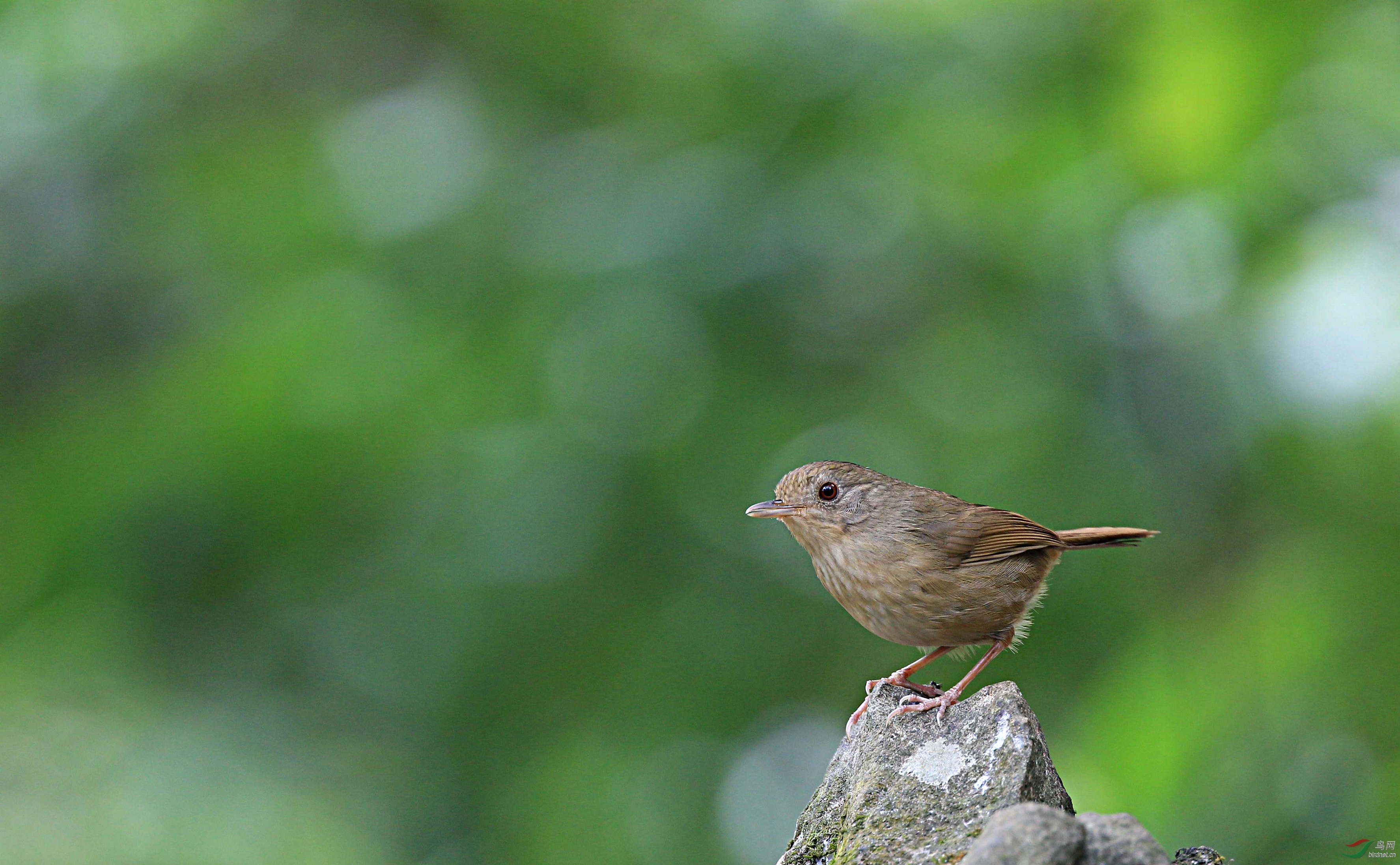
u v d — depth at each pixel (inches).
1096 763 399.9
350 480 461.1
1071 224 455.2
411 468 459.8
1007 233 473.4
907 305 477.1
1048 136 458.0
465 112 512.1
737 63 482.6
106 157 536.1
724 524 456.4
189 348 511.8
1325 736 382.3
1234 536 430.3
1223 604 420.5
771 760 466.0
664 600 453.1
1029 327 469.4
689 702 446.9
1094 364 457.7
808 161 462.0
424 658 447.2
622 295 445.7
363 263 488.4
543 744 458.3
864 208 463.5
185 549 456.4
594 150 496.1
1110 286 454.3
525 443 455.2
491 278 472.7
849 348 477.7
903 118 453.7
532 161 500.1
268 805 465.4
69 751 485.4
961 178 469.7
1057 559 346.9
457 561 445.7
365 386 468.4
